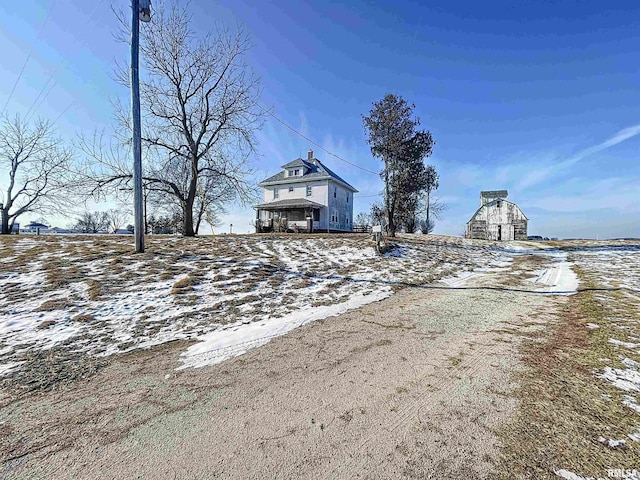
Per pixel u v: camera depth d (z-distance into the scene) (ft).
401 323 17.07
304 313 18.76
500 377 10.58
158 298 20.03
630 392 9.29
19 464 6.91
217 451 7.27
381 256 40.50
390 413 8.66
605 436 7.43
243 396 9.70
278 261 33.32
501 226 99.30
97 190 47.42
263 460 6.95
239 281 24.71
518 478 6.26
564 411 8.48
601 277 29.30
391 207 65.16
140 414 8.80
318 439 7.63
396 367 11.60
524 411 8.55
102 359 12.49
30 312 16.92
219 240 46.83
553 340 13.79
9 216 75.41
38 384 10.51
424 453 7.05
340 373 11.18
